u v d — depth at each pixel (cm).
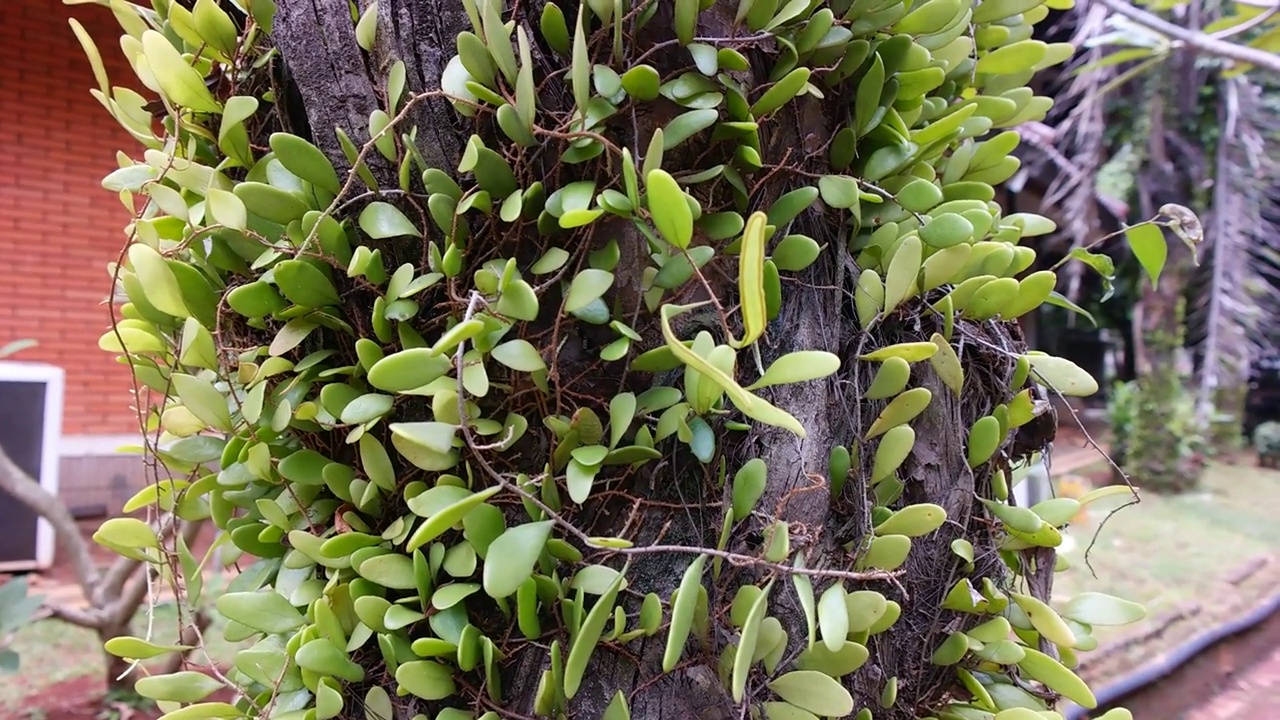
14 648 153
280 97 48
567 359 44
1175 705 176
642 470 44
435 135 44
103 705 129
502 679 44
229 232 45
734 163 45
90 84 230
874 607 41
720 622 43
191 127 47
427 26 44
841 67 47
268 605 45
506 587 36
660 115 44
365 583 43
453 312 42
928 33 47
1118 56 130
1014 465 66
